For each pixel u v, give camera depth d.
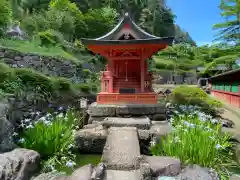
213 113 8.93
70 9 24.56
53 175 3.84
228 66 17.06
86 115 7.68
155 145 5.01
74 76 14.13
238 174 4.28
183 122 5.65
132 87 9.63
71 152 5.17
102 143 5.32
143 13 43.81
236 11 12.81
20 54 11.05
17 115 5.82
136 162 4.09
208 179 3.59
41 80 7.87
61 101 8.45
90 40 7.33
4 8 13.34
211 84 18.41
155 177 3.68
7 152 4.07
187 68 31.33
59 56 13.96
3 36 13.59
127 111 7.28
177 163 3.97
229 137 5.86
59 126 5.20
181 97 10.45
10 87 6.14
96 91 12.81
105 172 3.86
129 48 7.94
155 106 7.39
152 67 29.33
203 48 32.25
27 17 20.81
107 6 35.78
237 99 10.14
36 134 4.84
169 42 7.09
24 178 3.55
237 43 13.84
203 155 4.26
